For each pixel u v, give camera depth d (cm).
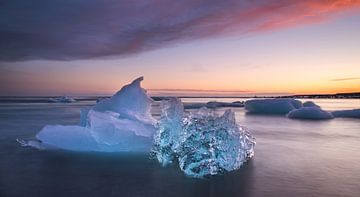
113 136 1087
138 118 1240
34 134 1569
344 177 816
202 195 691
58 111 3441
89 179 798
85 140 1118
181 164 881
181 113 998
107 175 838
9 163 955
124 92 1327
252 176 830
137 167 914
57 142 1135
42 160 993
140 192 708
